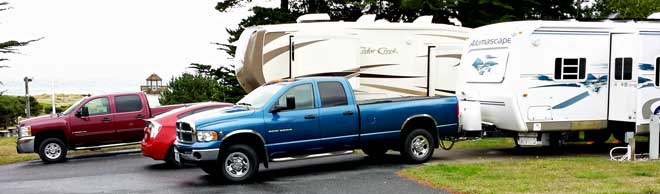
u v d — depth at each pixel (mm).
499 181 9375
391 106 11328
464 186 9039
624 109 12227
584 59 12266
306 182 10094
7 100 33406
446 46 15055
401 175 10367
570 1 21406
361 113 11031
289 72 14008
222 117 10070
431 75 14992
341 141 10859
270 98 10438
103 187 10328
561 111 12211
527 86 11992
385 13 22156
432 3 20234
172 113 12445
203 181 10570
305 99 10656
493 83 12398
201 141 9859
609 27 12367
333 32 14078
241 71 14805
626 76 12148
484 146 14656
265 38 14016
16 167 14070
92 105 14945
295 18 22328
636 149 13688
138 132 15141
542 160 11758
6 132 26406
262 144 10242
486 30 12719
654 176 9570
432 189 9078
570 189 8625
